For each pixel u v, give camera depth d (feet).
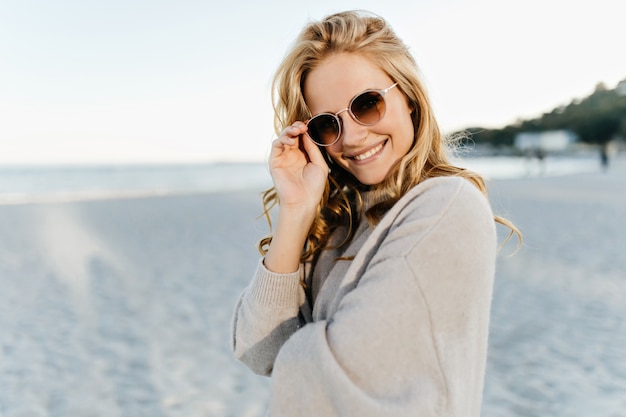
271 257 4.01
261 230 39.32
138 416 11.83
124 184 145.59
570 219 42.14
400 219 3.44
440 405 2.95
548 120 346.74
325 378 3.00
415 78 3.90
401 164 3.86
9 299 22.09
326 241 4.46
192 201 71.46
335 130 3.90
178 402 12.47
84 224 47.34
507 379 13.14
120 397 12.82
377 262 3.25
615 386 12.51
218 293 22.17
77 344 16.56
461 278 3.13
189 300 21.17
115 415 11.94
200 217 51.65
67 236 40.09
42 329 18.11
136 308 20.30
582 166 164.76
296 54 4.00
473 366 3.21
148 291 22.77
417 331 3.01
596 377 13.05
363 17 4.03
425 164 4.13
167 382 13.60
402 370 2.97
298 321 4.01
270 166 4.12
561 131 317.42
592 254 27.89
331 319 3.28
